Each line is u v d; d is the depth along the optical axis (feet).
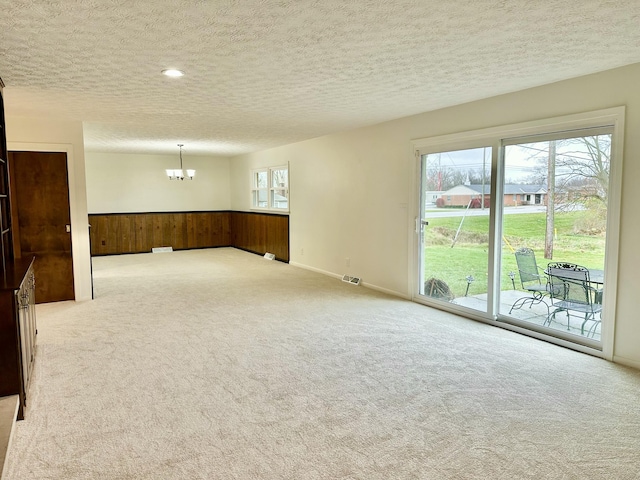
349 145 21.86
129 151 32.32
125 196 34.27
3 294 8.82
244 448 7.87
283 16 7.88
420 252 18.15
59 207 18.49
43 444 8.02
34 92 13.52
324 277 23.75
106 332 14.49
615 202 11.43
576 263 12.76
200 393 10.03
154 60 10.40
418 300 18.21
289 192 28.02
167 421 8.81
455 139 15.87
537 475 7.09
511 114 13.93
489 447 7.87
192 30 8.50
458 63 10.82
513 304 14.71
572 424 8.63
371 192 20.53
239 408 9.33
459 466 7.33
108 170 33.55
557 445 7.92
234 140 25.91
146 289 21.03
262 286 21.54
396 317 16.05
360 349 12.78
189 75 11.74
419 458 7.55
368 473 7.15
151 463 7.45
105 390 10.21
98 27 8.27
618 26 8.46
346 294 19.71
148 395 9.95
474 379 10.70
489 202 15.02
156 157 35.19
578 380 10.61
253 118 18.51
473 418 8.87
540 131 13.12
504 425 8.61
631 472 7.15
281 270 26.14
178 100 14.85
